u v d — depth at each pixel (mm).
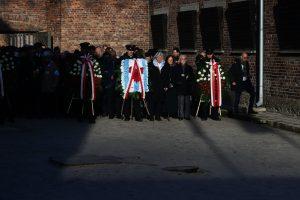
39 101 18203
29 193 8328
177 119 18000
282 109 18469
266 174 9758
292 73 18016
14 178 9375
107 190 8492
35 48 18859
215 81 17656
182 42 25578
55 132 14992
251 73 20250
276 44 18859
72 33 28375
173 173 9758
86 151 11992
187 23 24859
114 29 28797
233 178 9406
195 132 15086
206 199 7957
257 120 17109
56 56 18906
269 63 19250
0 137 14094
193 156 11492
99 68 17188
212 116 18172
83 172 9828
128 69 17203
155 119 17797
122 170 9992
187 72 17672
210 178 9391
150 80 17391
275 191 8484
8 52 17453
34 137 14086
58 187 8711
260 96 19469
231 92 18484
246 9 20203
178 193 8305
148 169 10094
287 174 9766
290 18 17812
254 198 8031
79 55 17359
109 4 28688
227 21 21734
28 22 28250
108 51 18391
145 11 29047
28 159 11094
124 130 15398
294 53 17891
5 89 16891
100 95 17969
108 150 12133
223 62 22234
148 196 8117
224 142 13383
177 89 17672
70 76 17266
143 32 29125
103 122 17172
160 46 27641
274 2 18859
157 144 13016
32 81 18031
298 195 8234
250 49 20297
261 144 13109
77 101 18016
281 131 15352
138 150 12164
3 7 27828
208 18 23078
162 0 27469
